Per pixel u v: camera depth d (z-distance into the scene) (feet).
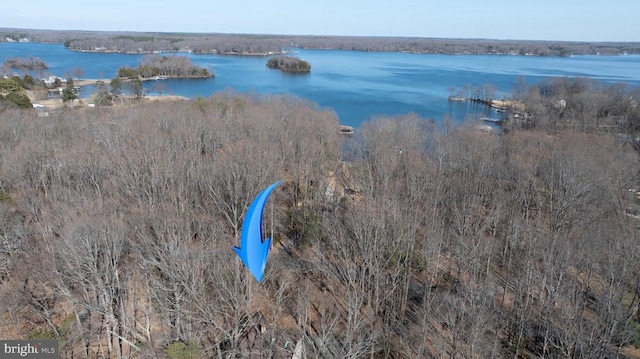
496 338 108.99
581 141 234.58
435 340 116.26
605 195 170.71
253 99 343.05
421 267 139.44
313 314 123.95
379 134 234.99
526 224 156.76
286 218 171.42
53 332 107.55
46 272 110.63
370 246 123.03
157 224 123.03
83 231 110.83
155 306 117.60
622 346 110.83
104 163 160.04
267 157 168.35
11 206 145.79
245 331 113.29
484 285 124.06
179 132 198.59
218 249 122.62
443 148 217.97
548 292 120.57
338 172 211.00
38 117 240.53
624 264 113.60
